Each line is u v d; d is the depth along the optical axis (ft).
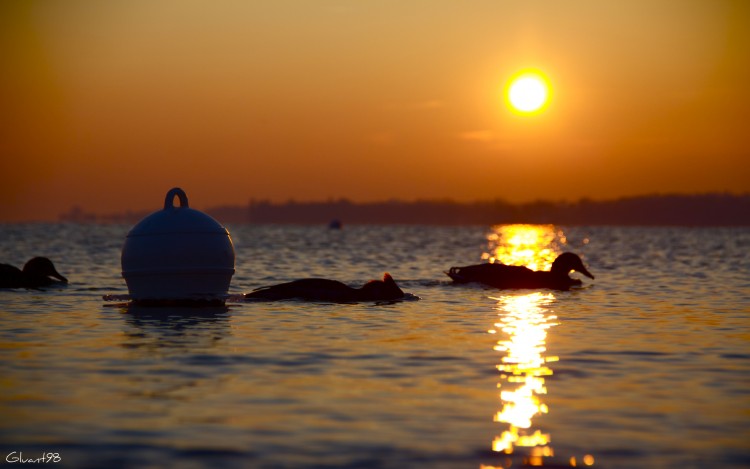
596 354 46.26
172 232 69.77
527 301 74.08
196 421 31.32
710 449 28.32
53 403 33.86
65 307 66.64
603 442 29.12
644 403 34.63
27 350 46.11
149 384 37.55
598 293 82.48
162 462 26.61
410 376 39.83
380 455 27.48
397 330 54.75
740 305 71.67
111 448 27.99
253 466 26.27
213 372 40.34
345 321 58.95
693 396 35.99
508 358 44.75
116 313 62.80
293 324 57.21
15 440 28.84
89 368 41.09
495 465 26.61
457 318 61.41
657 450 28.22
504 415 32.55
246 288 87.71
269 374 39.99
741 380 39.34
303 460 26.89
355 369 41.39
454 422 31.55
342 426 30.83
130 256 69.92
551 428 30.83
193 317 60.59
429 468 26.30
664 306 70.64
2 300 71.56
